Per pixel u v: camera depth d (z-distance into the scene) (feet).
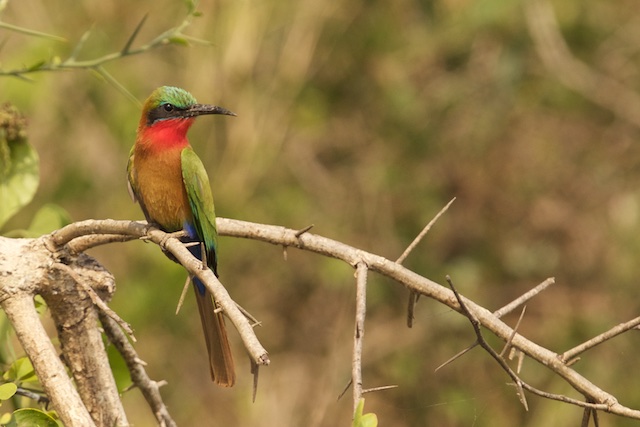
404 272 19.76
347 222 49.26
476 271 49.93
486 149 51.24
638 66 51.42
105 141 45.21
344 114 50.26
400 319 48.98
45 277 19.34
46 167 44.83
